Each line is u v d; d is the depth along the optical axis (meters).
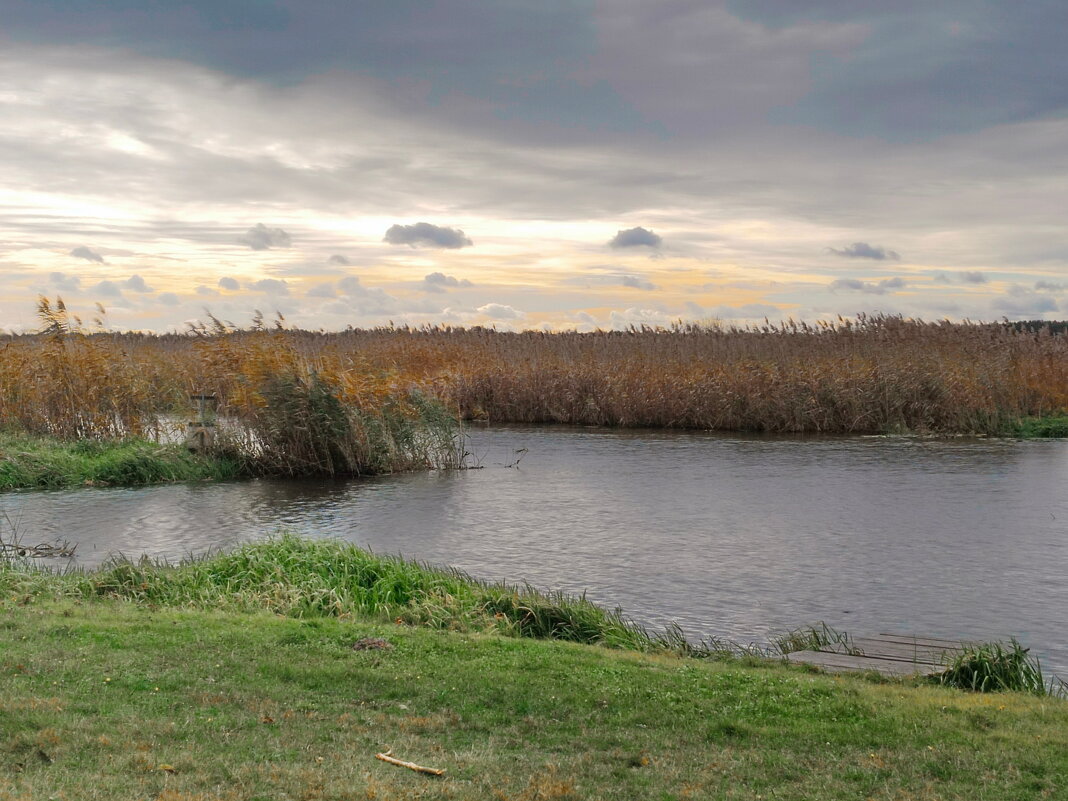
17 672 9.66
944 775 7.68
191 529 20.75
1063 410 39.84
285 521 21.64
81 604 13.37
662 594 15.58
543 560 17.91
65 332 30.70
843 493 24.75
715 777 7.57
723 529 20.56
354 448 28.83
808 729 8.69
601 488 25.97
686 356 44.62
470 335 54.06
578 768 7.68
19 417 30.31
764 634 13.49
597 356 46.22
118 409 30.66
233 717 8.56
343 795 6.87
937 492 24.73
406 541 19.59
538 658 10.82
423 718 8.78
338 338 56.75
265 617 12.60
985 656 10.89
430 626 13.02
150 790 6.85
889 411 38.50
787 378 39.72
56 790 6.77
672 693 9.61
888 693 9.86
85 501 24.08
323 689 9.58
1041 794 7.32
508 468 29.83
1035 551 18.34
